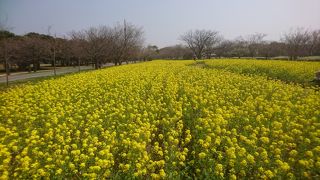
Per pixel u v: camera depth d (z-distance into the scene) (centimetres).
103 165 648
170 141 822
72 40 4969
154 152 779
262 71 2588
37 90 1708
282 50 6147
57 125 977
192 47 8250
